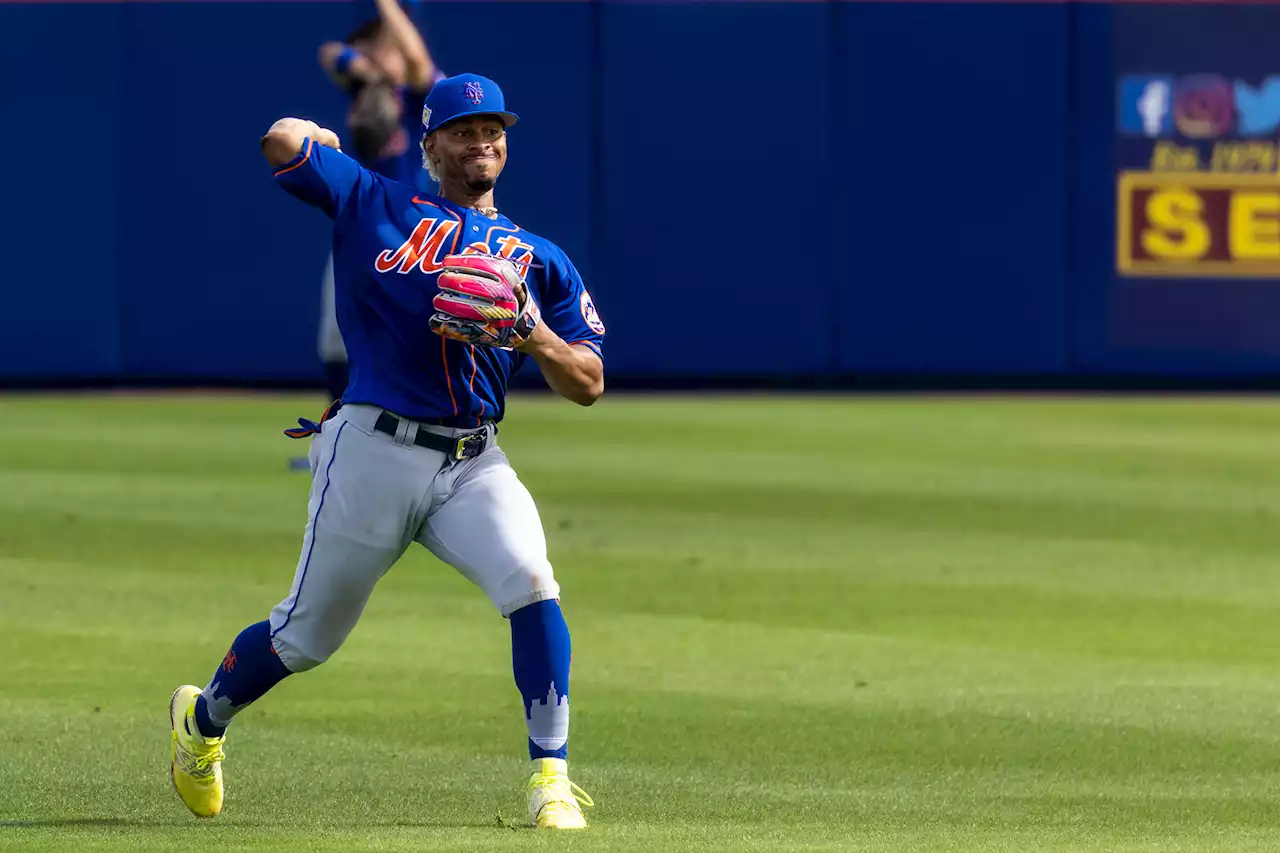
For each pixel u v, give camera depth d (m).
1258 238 70.31
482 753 21.61
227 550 35.94
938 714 23.95
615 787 20.14
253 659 18.05
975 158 69.38
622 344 69.62
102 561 34.69
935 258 69.62
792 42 68.88
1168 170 69.94
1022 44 69.06
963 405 66.88
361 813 18.59
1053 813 18.94
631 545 37.38
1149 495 45.25
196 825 17.86
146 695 24.34
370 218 17.72
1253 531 40.03
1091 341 70.12
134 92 67.56
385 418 17.53
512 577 17.62
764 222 69.38
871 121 69.25
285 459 50.00
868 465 50.41
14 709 23.45
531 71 68.25
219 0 67.38
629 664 26.91
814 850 16.59
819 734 22.84
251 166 67.88
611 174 68.94
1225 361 70.56
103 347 68.38
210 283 68.25
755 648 28.11
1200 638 29.14
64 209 67.81
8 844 16.77
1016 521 41.09
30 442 53.62
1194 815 18.84
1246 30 69.62
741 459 51.59
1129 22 69.31
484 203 18.36
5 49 67.19
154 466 48.47
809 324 69.81
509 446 54.28
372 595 32.16
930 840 17.28
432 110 17.94
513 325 17.19
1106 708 24.38
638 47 68.62
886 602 31.84
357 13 67.19
